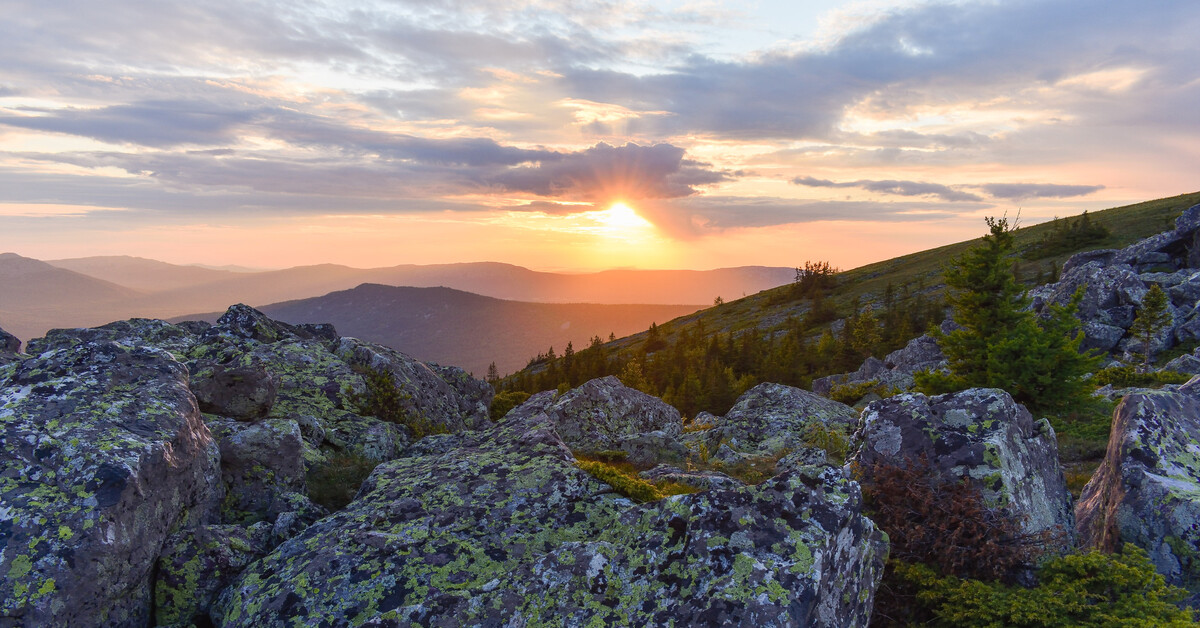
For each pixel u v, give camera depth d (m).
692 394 77.38
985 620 8.24
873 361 59.50
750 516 7.67
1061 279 54.03
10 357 14.63
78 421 8.19
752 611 6.60
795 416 23.62
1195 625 7.38
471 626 7.04
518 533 8.86
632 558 7.70
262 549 9.16
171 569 8.12
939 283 130.75
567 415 20.52
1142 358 40.84
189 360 16.81
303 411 16.66
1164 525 9.32
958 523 9.56
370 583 7.68
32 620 6.36
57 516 6.95
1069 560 8.80
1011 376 24.44
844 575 7.67
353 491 12.66
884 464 10.62
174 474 8.56
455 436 14.84
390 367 20.48
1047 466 11.16
